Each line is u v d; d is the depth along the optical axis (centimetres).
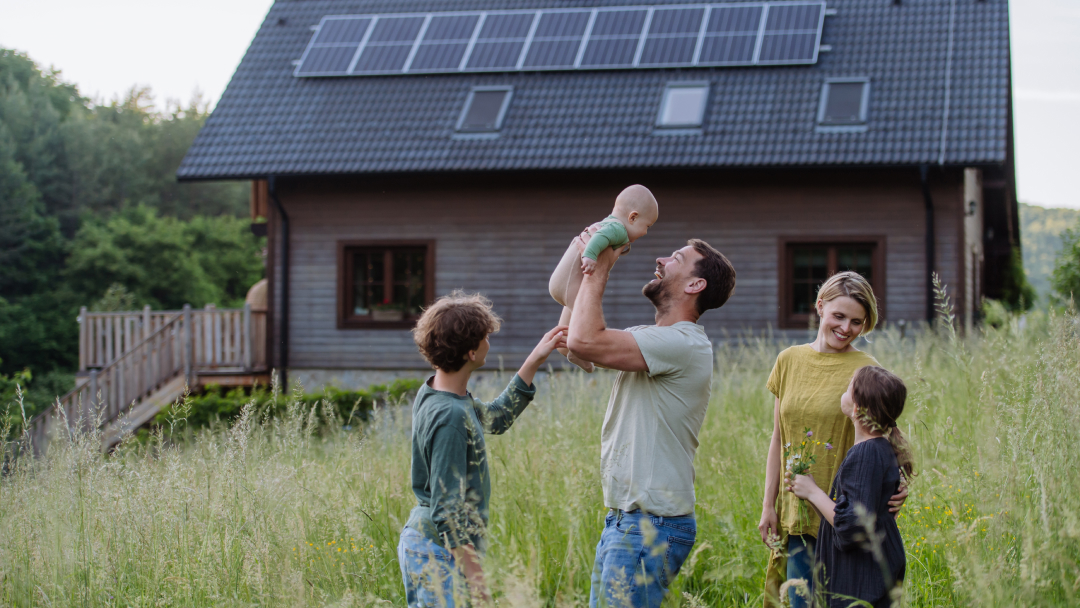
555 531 404
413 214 1512
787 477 309
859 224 1374
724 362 988
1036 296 2203
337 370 1515
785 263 1400
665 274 318
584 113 1482
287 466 417
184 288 3969
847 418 325
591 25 1642
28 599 346
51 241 3906
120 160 4928
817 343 347
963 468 358
